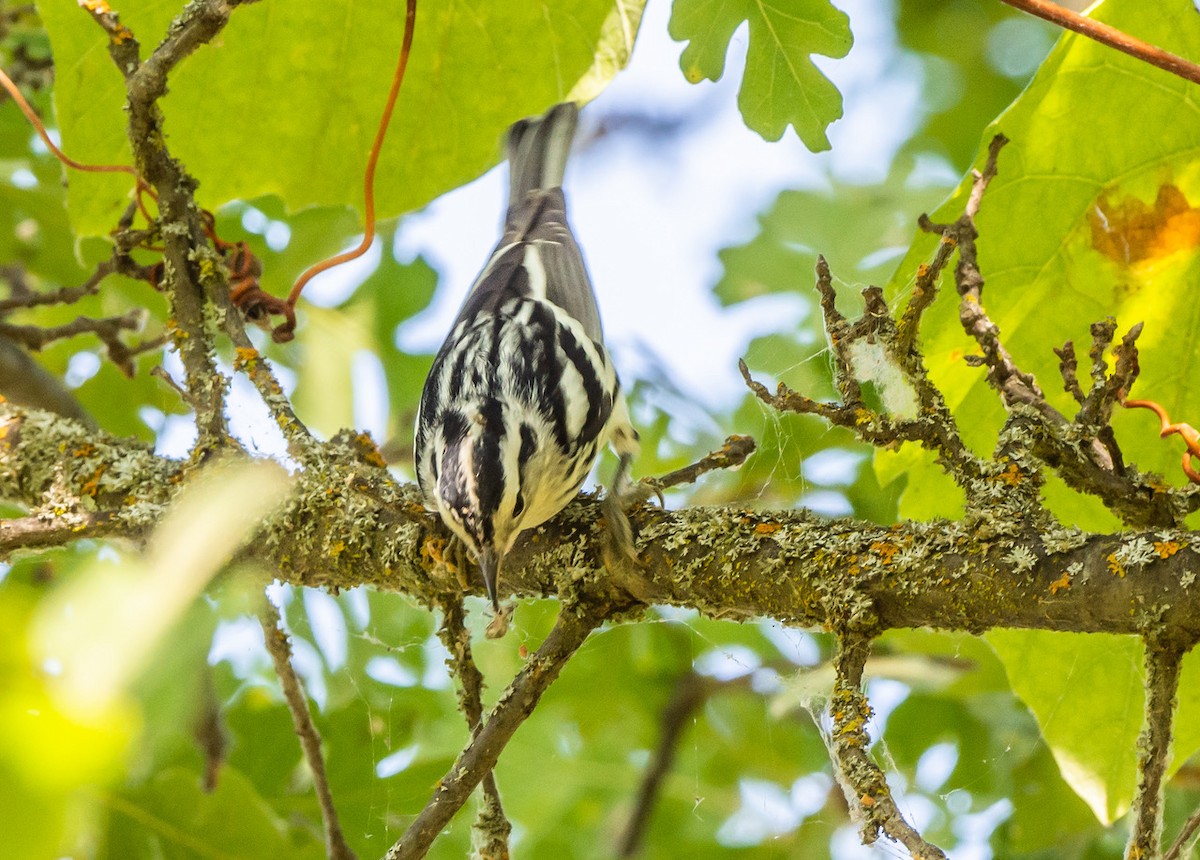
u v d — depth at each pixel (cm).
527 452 904
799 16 920
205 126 1133
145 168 954
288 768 1215
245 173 1162
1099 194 933
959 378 988
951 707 1422
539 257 1112
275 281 1510
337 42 1111
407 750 1323
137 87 909
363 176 1174
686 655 1574
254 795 958
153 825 938
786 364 1516
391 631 1374
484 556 818
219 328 977
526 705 759
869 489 1435
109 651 283
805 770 1547
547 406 947
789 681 1224
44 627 280
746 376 754
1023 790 1305
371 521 842
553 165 1162
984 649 1288
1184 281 940
